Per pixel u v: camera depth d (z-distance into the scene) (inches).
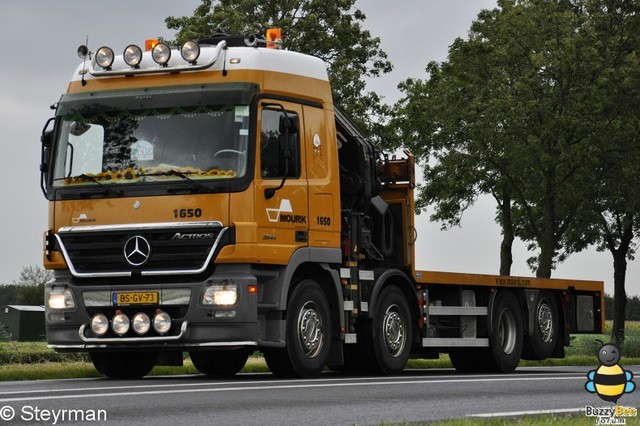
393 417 490.9
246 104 763.4
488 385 713.6
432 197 2412.6
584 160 2122.3
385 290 902.4
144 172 762.8
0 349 1262.3
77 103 788.0
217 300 742.5
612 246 2551.7
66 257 768.9
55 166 783.1
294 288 792.3
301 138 798.5
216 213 748.6
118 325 756.0
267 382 702.5
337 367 960.3
